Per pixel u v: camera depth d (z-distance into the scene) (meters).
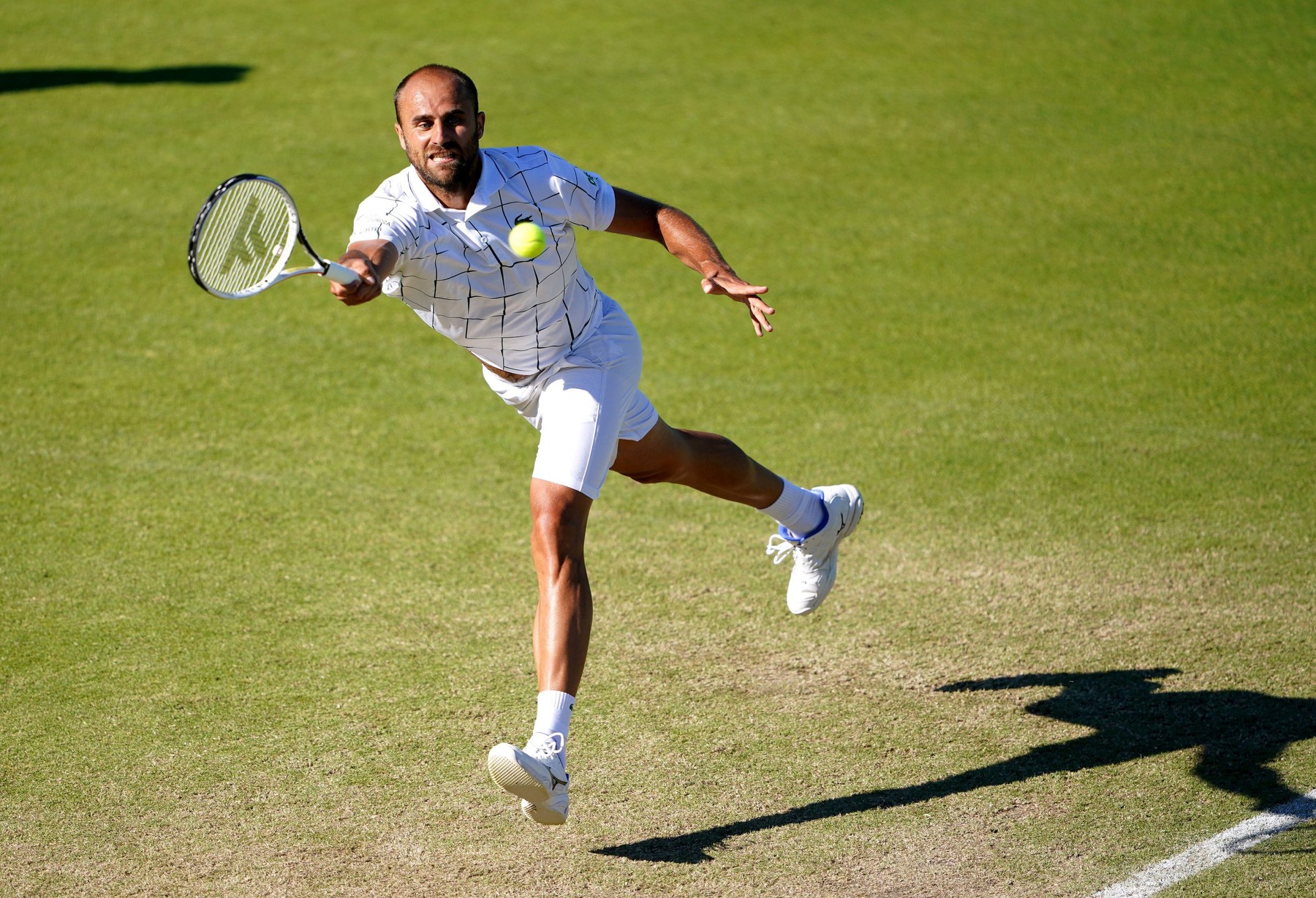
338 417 24.67
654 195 37.12
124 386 25.84
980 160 39.72
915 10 53.62
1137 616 17.39
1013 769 13.85
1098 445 23.33
